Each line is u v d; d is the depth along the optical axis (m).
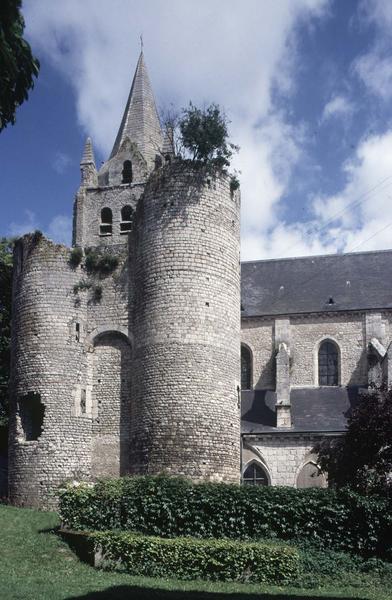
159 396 36.53
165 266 38.00
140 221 40.00
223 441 36.66
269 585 23.95
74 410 38.34
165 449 35.75
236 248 40.16
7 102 16.84
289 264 52.91
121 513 28.17
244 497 28.05
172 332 37.09
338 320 48.22
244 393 47.47
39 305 39.44
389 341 47.50
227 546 24.81
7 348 47.66
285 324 48.44
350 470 32.78
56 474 37.31
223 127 39.59
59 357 38.78
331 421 43.50
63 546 27.06
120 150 43.78
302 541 27.30
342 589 23.47
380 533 27.06
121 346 39.44
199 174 39.03
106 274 40.38
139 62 48.59
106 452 38.16
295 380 47.62
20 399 38.81
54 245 40.25
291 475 41.84
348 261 52.09
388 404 33.50
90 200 42.84
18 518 31.58
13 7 15.59
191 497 28.12
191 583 23.55
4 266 48.56
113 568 24.84
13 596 19.88
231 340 38.50
